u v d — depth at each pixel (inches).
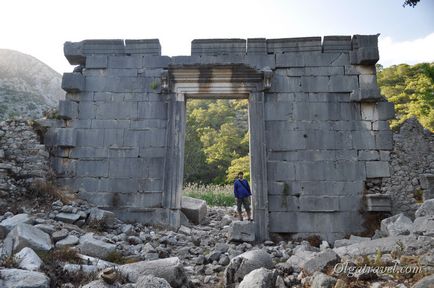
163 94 405.1
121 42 420.8
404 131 388.2
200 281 216.8
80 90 408.2
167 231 355.3
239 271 202.1
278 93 395.9
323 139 383.6
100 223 334.3
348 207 366.9
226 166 1293.1
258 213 361.1
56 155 394.9
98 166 391.2
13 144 381.1
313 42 405.4
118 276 183.8
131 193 382.9
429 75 1173.1
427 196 358.9
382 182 371.9
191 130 1472.7
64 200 358.6
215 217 521.7
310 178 374.6
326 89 394.9
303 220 365.1
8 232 264.7
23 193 353.4
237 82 397.4
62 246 242.8
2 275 163.8
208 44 409.7
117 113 403.5
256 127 385.1
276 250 305.0
